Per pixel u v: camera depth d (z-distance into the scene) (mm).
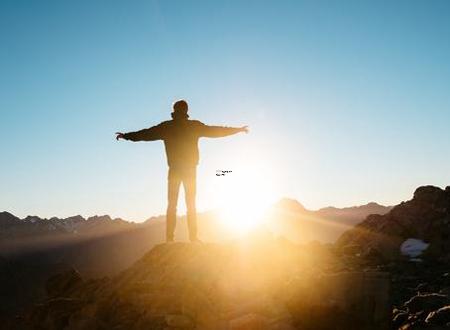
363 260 16703
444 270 15727
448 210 20344
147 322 10617
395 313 11414
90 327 11531
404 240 19719
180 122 13117
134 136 13102
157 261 12547
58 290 14656
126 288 11688
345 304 10641
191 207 13172
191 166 13141
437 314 10477
